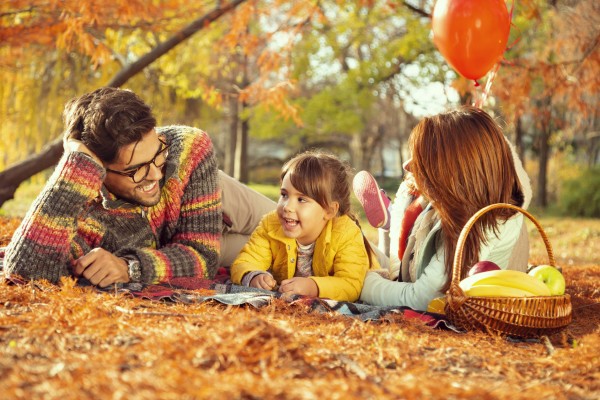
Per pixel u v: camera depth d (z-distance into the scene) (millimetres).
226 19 10445
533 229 14883
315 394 1828
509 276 2973
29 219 3357
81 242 3654
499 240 3467
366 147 29562
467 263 3363
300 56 16516
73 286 3141
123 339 2350
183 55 14750
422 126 3496
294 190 3920
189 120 20672
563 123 10375
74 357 2107
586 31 8977
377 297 3723
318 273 4039
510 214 3465
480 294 2955
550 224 16281
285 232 3982
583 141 25703
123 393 1766
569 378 2299
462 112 3500
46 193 3365
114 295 3064
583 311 3824
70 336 2361
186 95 14773
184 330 2387
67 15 7562
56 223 3342
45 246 3332
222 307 3086
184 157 3826
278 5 9344
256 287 3740
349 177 4148
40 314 2629
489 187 3383
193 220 3844
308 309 3127
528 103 9867
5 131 12797
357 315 3121
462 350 2592
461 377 2250
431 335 2852
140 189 3496
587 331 3268
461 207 3359
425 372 2260
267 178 36781
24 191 20781
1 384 1820
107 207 3613
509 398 1965
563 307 3025
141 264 3479
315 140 30734
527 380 2260
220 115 22094
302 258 4105
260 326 2287
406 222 3803
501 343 2801
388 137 32250
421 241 3572
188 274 3662
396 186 30688
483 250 3416
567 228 15281
